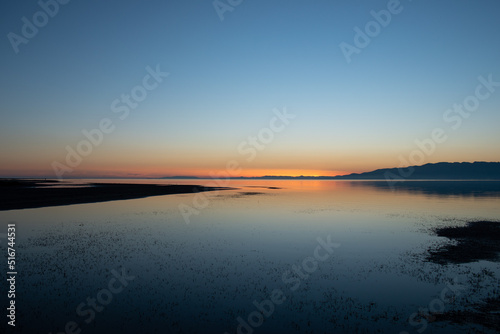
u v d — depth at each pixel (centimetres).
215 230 3053
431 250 2258
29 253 2073
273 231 3023
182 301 1346
